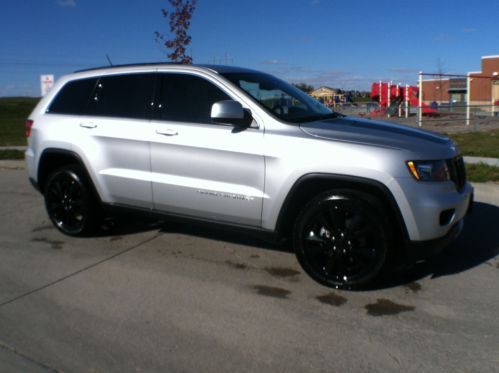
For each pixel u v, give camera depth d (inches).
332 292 167.6
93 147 209.6
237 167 176.7
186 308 157.4
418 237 157.0
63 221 231.1
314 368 124.0
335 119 191.2
